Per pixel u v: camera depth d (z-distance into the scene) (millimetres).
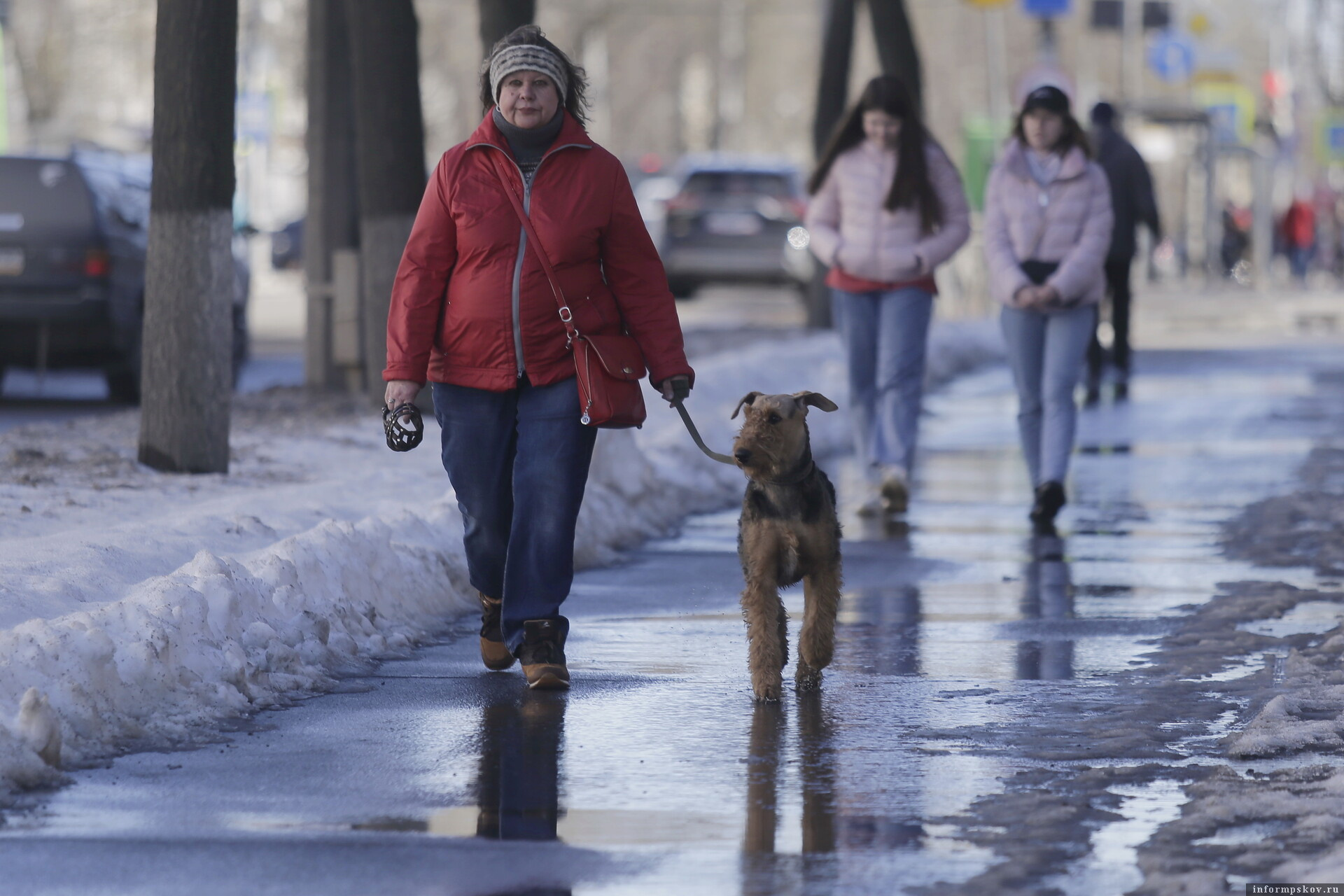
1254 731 7863
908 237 15266
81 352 21906
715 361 22703
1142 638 10430
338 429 17562
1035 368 15242
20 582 9352
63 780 7305
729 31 107500
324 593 9977
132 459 14539
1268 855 6227
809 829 6730
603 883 6133
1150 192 26641
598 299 9000
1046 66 39125
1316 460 18688
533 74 8797
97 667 7926
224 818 6863
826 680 9352
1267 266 64750
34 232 21594
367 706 8711
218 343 14219
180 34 13734
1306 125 89188
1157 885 5938
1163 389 26641
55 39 71250
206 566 9250
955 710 8656
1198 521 15078
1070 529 14727
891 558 13359
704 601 11664
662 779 7434
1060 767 7555
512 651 9164
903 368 15469
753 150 109500
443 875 6215
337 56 21438
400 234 18828
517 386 8984
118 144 63094
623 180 8984
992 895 5941
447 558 11586
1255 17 118625
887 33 26719
